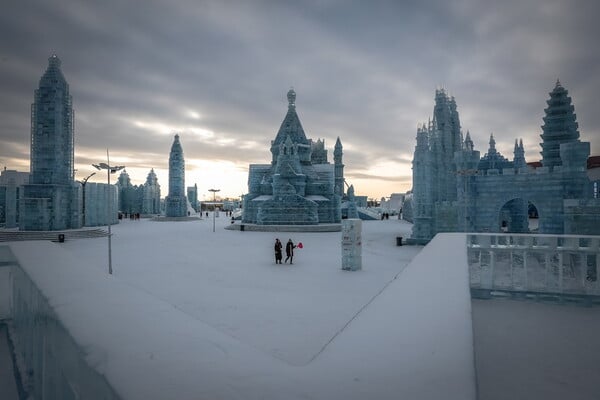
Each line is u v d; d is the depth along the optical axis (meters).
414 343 3.00
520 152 54.75
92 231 48.41
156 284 18.80
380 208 131.88
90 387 2.95
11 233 45.28
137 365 2.77
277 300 15.53
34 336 6.30
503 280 11.00
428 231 37.66
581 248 8.94
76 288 5.51
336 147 98.00
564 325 7.27
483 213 28.94
